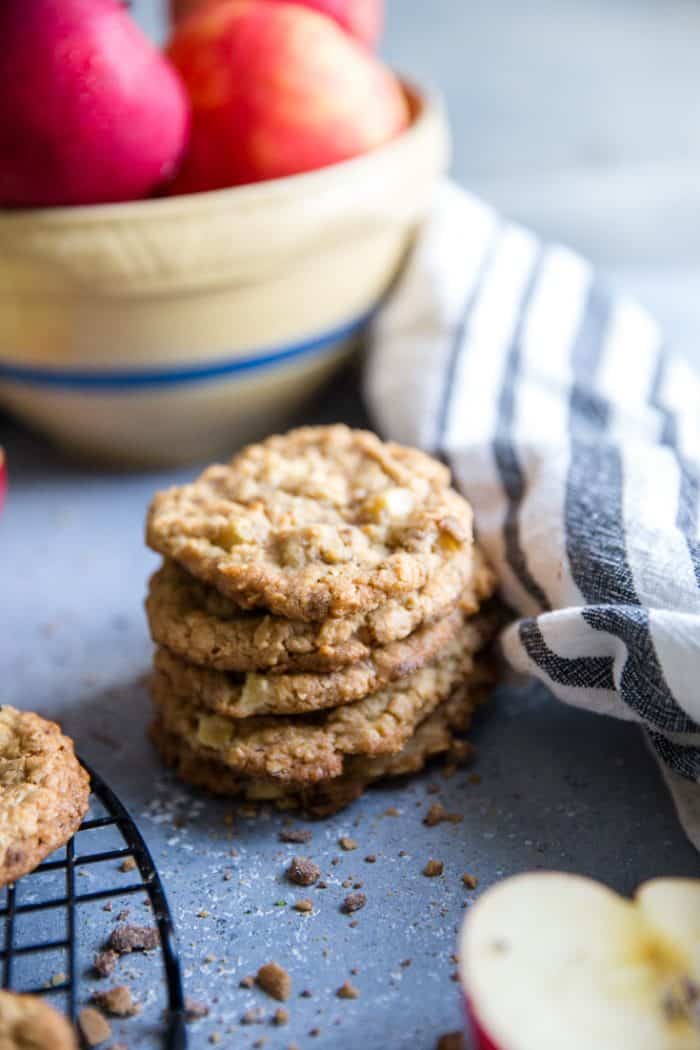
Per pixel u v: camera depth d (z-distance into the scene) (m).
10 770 0.33
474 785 0.37
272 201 0.44
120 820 0.34
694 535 0.38
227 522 0.36
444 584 0.36
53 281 0.44
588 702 0.36
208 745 0.36
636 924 0.29
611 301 0.51
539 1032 0.27
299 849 0.36
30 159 0.42
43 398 0.48
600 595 0.37
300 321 0.48
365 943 0.33
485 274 0.51
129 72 0.42
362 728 0.36
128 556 0.48
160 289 0.45
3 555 0.48
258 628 0.35
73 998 0.30
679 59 0.81
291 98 0.45
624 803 0.37
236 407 0.50
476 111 0.77
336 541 0.36
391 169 0.47
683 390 0.47
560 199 0.72
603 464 0.41
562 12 0.87
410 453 0.39
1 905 0.34
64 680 0.42
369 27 0.52
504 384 0.47
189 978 0.32
